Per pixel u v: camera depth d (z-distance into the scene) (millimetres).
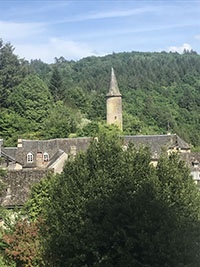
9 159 56625
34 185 29000
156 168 22188
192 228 19312
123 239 19156
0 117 77438
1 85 89062
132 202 19438
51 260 21703
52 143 60250
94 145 23031
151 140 64688
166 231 18469
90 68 181500
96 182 20672
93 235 19359
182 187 20984
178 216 19375
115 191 20109
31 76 91625
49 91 100312
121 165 21375
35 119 83875
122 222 19281
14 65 99500
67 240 20031
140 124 100000
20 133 77000
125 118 99125
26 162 57781
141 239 18266
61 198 21406
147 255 18359
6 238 23172
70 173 22547
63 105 92688
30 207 28734
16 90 87250
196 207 21141
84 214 20172
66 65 198000
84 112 107812
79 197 20641
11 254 22672
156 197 19766
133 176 20766
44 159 58719
